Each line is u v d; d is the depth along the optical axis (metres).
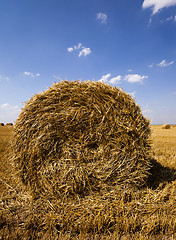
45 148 2.82
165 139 9.76
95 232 1.98
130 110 2.98
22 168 2.90
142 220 2.14
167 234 1.95
